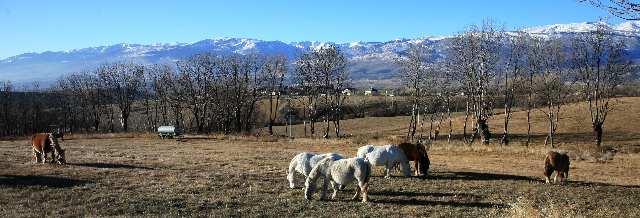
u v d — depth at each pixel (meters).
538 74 43.91
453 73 42.41
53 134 20.06
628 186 17.59
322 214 11.99
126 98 71.94
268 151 31.33
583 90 49.31
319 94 61.88
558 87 44.34
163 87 64.81
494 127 62.91
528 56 41.97
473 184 17.00
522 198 13.81
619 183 18.34
